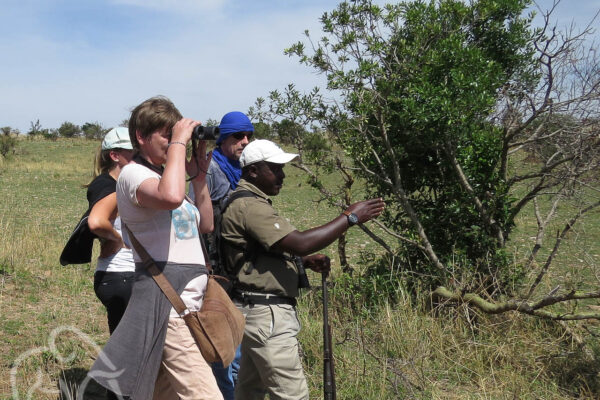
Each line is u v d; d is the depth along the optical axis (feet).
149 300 9.40
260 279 11.70
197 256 9.93
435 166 22.02
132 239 9.62
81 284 25.93
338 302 20.97
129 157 13.33
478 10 20.24
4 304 22.26
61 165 100.37
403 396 15.49
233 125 15.48
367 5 20.98
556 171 19.62
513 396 15.60
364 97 20.27
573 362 17.49
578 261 28.60
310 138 22.49
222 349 9.53
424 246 21.24
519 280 20.26
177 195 9.03
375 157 22.02
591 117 18.25
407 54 20.16
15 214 47.98
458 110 18.58
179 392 9.50
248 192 12.09
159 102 9.91
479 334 18.45
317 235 11.44
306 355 17.40
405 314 19.01
